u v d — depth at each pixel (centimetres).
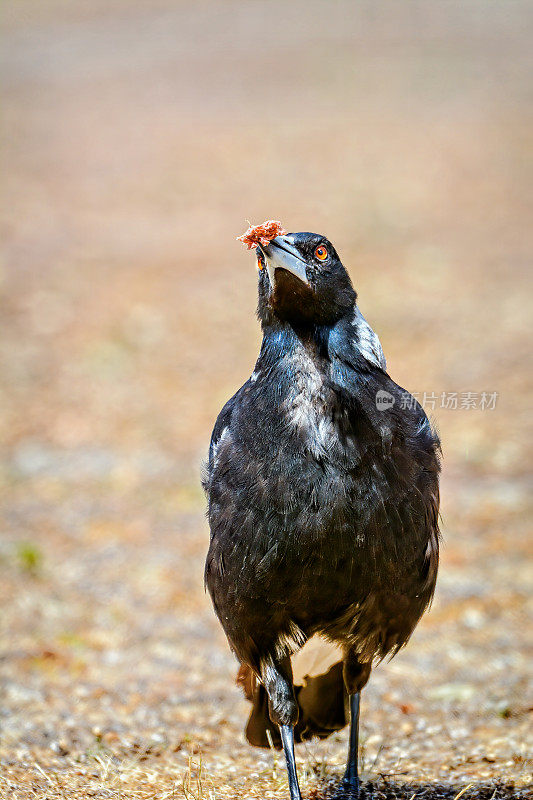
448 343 1769
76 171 2942
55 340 1850
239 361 1769
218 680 916
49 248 2339
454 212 2484
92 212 2597
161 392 1658
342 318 591
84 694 878
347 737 778
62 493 1348
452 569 1133
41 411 1599
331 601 581
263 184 2755
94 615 1058
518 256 2195
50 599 1088
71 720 808
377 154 2962
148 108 3581
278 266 575
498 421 1514
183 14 5000
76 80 3966
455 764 704
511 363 1675
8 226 2498
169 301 2019
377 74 3859
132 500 1327
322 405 568
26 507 1309
